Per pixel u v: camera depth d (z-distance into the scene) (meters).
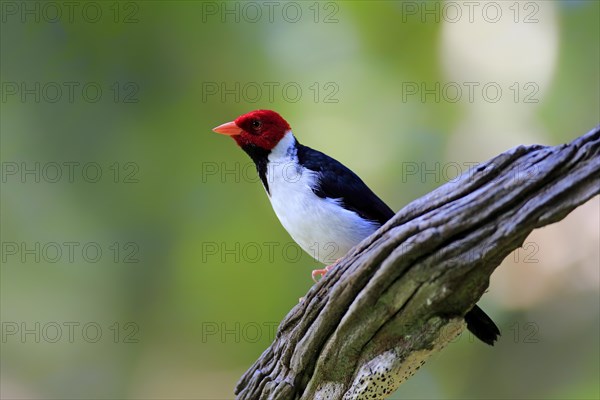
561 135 12.20
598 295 12.32
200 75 11.85
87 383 11.78
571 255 12.49
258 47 11.94
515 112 12.24
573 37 12.30
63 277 11.65
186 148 11.75
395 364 6.23
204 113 11.83
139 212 11.66
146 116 11.77
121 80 11.76
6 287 11.61
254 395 6.96
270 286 11.43
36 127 11.62
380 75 12.15
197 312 11.62
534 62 12.32
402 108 12.14
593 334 12.14
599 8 12.20
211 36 11.83
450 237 5.64
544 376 12.09
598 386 11.79
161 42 11.76
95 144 11.70
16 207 11.55
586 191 5.32
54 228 11.64
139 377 11.88
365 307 6.01
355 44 12.14
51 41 11.65
